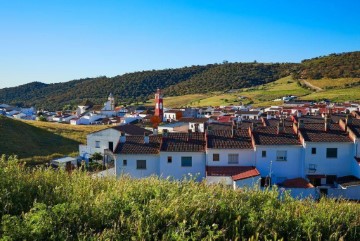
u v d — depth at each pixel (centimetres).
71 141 8231
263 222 1027
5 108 18488
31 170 1491
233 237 952
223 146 4297
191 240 920
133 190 1177
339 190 3816
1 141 6888
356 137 4175
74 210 999
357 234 1070
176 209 1013
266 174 4266
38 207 971
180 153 4288
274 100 19150
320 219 1095
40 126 9619
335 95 18175
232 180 3809
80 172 1485
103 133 6316
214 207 1067
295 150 4281
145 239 904
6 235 874
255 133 4516
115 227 938
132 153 4309
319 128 4544
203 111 13550
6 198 1092
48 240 894
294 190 3641
